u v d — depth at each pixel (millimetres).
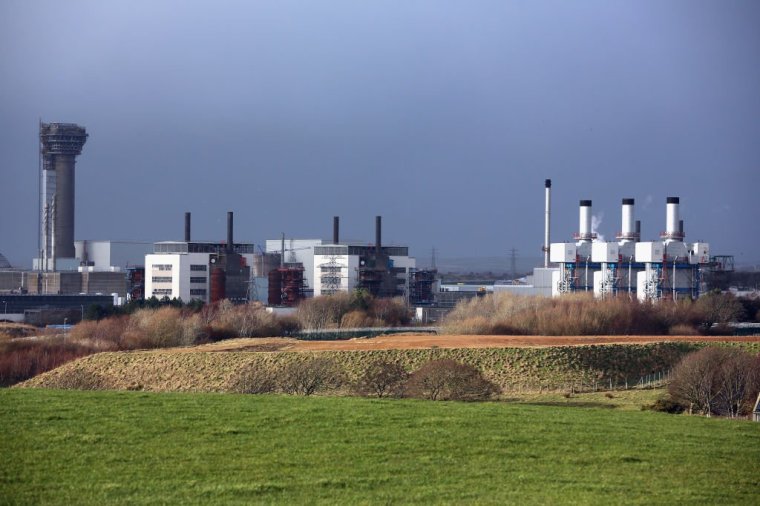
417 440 67125
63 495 54031
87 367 150000
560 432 71062
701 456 65625
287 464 60781
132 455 61781
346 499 54125
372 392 108938
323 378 117812
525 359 158000
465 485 57344
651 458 64875
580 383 146250
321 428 69750
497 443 67062
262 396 83250
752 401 103125
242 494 54719
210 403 78000
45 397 80000
